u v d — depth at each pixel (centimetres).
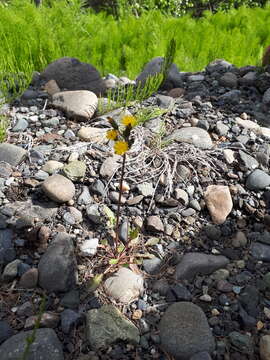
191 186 64
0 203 57
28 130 73
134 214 59
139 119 75
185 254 55
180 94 88
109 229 57
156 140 70
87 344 44
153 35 134
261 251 56
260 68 94
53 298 48
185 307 47
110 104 82
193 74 100
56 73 89
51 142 70
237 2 250
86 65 90
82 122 77
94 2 225
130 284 49
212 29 142
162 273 53
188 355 43
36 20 113
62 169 61
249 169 67
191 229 58
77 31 125
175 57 121
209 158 68
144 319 47
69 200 58
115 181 63
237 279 52
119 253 53
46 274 49
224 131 75
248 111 83
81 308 47
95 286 49
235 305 49
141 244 56
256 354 44
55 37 113
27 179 61
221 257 54
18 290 49
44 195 59
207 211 61
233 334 45
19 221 55
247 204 62
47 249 52
